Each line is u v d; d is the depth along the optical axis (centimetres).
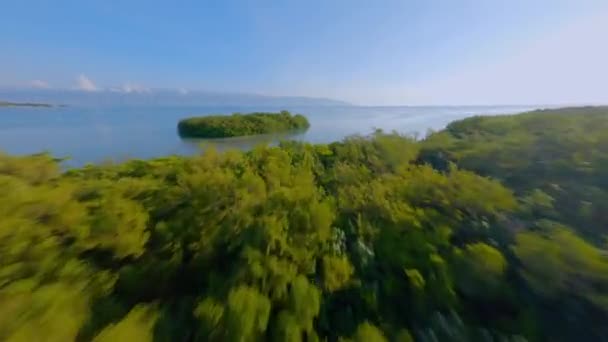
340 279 502
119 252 478
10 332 332
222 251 539
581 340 377
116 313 414
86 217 491
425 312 441
